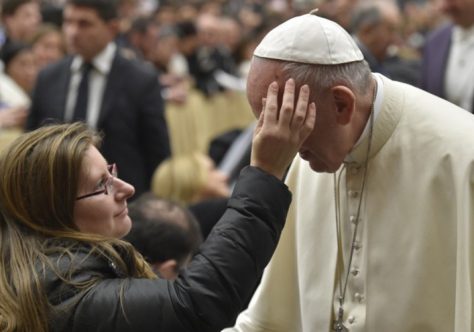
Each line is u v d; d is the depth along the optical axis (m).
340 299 3.54
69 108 7.01
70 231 3.18
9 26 9.99
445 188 3.32
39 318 3.01
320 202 3.62
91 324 3.02
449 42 7.35
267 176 3.12
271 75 3.16
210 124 10.32
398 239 3.38
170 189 6.05
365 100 3.32
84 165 3.21
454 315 3.31
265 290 3.79
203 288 3.03
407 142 3.38
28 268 3.08
